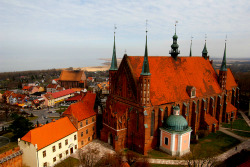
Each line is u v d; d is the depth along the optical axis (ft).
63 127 236.63
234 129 308.40
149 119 226.58
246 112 408.05
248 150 237.86
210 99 301.63
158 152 233.96
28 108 513.86
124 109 252.83
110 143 264.11
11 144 280.10
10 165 201.26
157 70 254.47
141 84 218.38
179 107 257.75
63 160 227.20
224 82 321.52
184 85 272.51
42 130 217.36
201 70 313.32
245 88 574.15
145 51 214.90
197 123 285.02
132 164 206.18
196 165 206.59
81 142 257.14
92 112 279.08
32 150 202.80
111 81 274.77
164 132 232.53
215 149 241.96
